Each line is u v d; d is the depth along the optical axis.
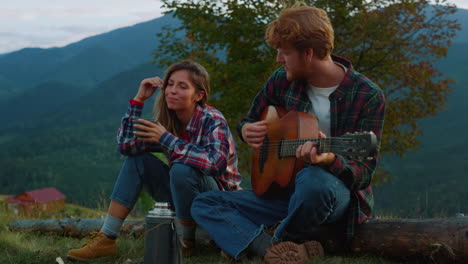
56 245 3.93
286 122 2.95
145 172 3.29
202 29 15.91
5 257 3.41
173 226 2.38
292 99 3.05
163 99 3.37
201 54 16.77
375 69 17.00
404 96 16.73
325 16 2.79
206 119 3.29
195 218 3.07
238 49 16.72
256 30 15.97
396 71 16.73
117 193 3.25
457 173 146.38
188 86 3.25
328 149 2.50
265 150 3.07
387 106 16.50
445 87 16.66
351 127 2.87
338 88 2.88
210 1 16.52
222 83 15.83
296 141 2.82
